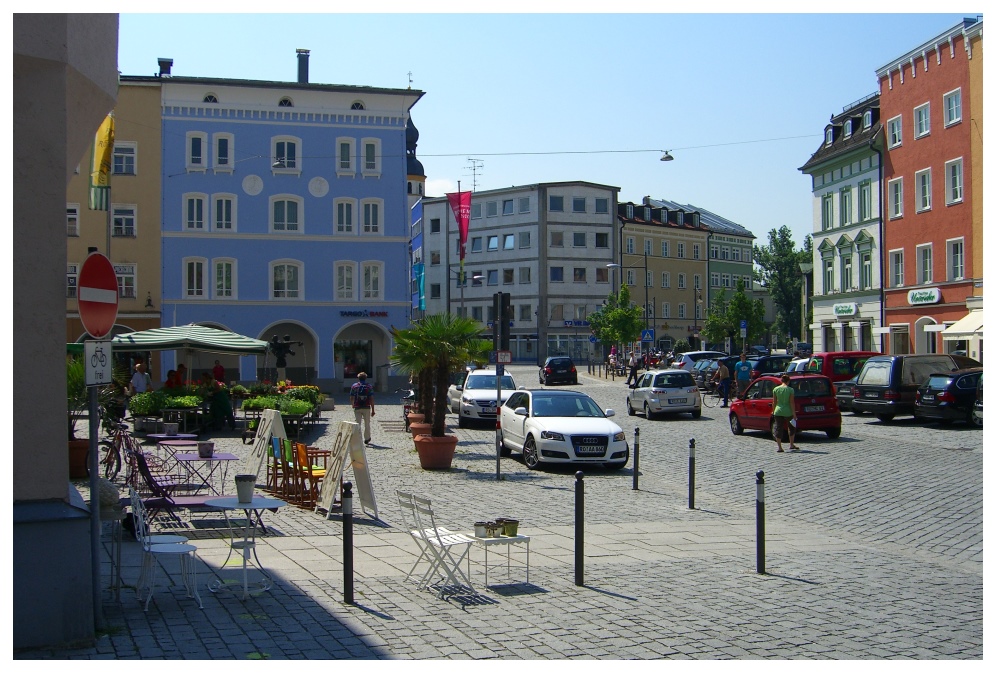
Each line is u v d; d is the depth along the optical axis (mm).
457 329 19156
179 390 26234
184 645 6910
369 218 51500
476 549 10992
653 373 32812
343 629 7410
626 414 35031
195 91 49344
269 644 6977
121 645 6887
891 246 47781
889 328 47375
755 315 84000
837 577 9625
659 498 15539
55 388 6867
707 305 106250
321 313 50844
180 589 8641
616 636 7316
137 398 25328
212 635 7180
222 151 49844
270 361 50156
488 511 13930
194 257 49344
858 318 50969
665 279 101688
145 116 48906
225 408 26328
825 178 54312
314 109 50719
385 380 51594
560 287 93125
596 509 14266
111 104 8023
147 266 48875
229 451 21734
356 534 11750
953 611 8211
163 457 19766
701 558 10617
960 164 42344
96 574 7160
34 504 6805
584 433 18859
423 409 24484
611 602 8414
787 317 119625
